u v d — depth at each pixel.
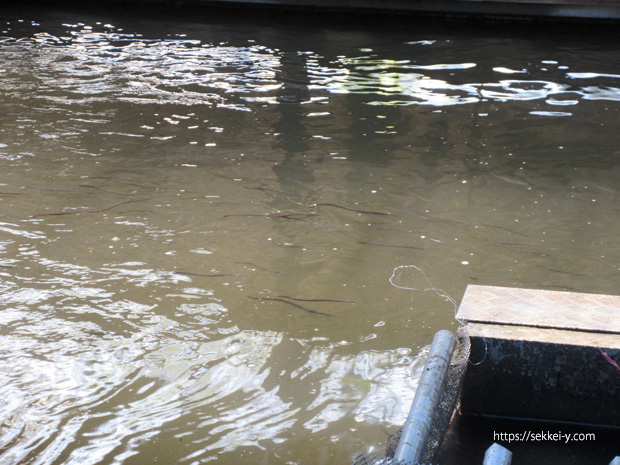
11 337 3.07
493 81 8.21
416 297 3.44
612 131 6.34
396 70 8.76
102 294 3.45
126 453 2.39
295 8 12.78
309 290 3.51
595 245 4.03
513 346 2.40
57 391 2.72
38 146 5.80
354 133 6.32
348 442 2.44
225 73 8.59
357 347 3.02
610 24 11.31
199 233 4.16
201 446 2.42
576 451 2.37
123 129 6.34
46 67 8.84
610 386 2.39
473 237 4.14
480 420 2.54
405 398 2.68
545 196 4.80
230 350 3.00
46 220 4.31
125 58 9.36
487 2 11.74
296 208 4.57
